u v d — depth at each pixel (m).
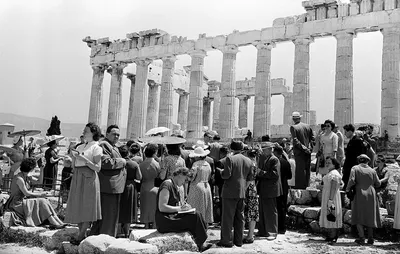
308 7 35.66
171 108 44.31
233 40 40.00
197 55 42.56
